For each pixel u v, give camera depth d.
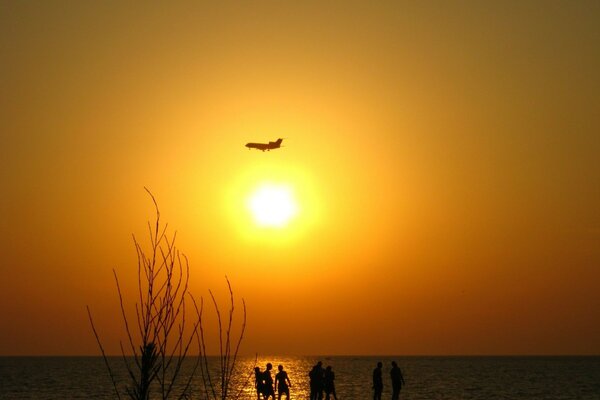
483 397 70.62
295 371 181.25
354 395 70.31
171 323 11.62
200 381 100.19
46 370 187.62
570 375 149.00
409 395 73.50
